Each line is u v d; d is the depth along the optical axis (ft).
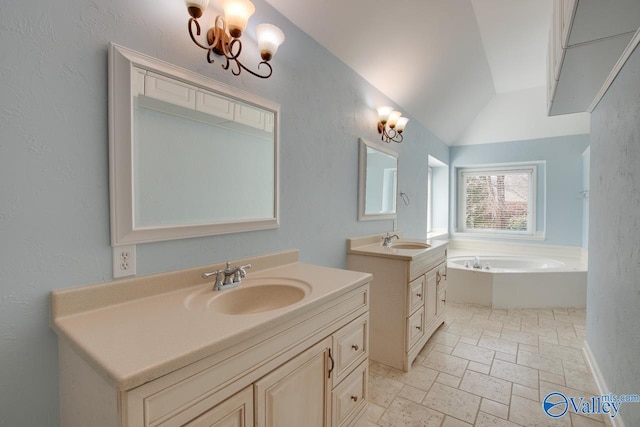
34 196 2.77
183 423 2.30
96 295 3.14
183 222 3.93
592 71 5.24
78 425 2.64
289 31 5.45
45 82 2.80
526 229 14.70
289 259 5.49
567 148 13.23
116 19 3.25
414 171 11.25
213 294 3.85
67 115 2.94
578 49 4.52
